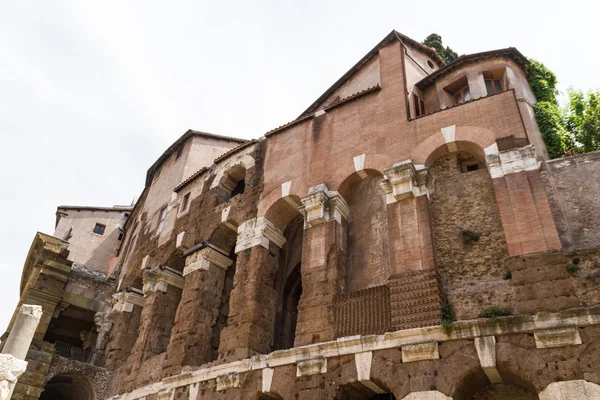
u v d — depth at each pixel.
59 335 43.75
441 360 17.28
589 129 26.69
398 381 17.69
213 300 29.59
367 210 24.70
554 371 15.41
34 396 32.25
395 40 29.45
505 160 20.45
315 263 23.47
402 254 20.67
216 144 44.62
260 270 26.22
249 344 23.64
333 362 19.61
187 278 30.36
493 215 20.67
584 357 15.18
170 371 26.56
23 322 21.39
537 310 16.73
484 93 26.78
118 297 37.97
